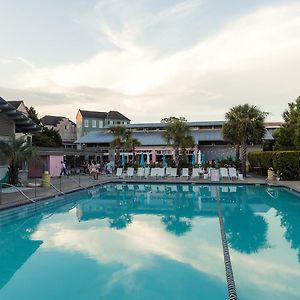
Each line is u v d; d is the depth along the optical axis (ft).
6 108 88.02
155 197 76.23
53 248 34.91
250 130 120.98
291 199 71.10
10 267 29.09
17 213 55.77
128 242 37.04
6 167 89.81
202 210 58.49
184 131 136.46
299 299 22.12
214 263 29.55
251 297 22.48
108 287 24.63
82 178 118.01
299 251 32.83
